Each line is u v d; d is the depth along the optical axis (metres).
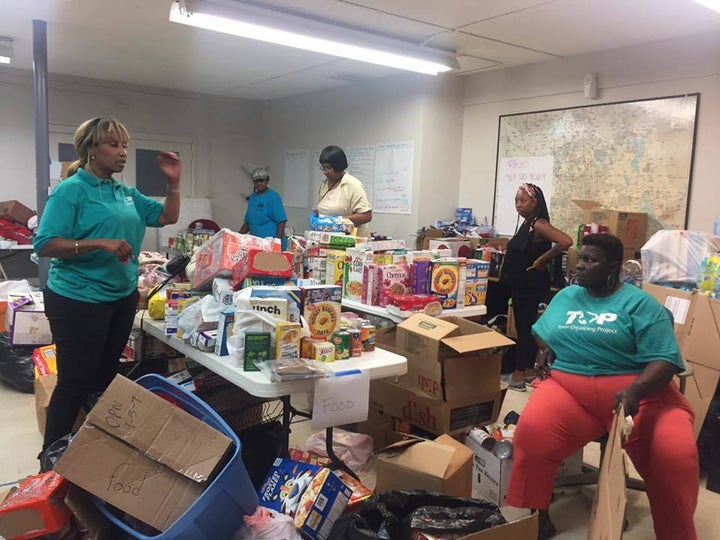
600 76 4.37
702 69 3.82
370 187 5.88
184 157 7.17
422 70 4.61
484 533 1.60
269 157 7.58
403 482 2.11
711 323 2.74
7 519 1.68
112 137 2.25
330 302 2.09
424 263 2.94
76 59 5.34
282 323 1.92
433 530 1.67
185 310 2.22
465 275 3.00
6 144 6.06
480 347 2.42
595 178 4.46
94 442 1.62
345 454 2.55
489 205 5.27
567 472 2.59
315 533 1.81
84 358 2.27
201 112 7.21
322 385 1.88
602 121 4.39
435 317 2.75
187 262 2.68
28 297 3.74
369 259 3.03
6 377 3.62
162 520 1.60
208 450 1.64
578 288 2.27
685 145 3.94
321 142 6.59
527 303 3.92
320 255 3.26
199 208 7.13
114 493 1.60
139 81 6.44
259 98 7.37
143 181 6.89
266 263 2.19
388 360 2.10
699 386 2.74
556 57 4.58
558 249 3.76
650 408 1.99
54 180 5.22
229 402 2.38
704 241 3.21
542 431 2.08
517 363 4.02
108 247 2.13
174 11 3.47
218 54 4.96
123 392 1.65
